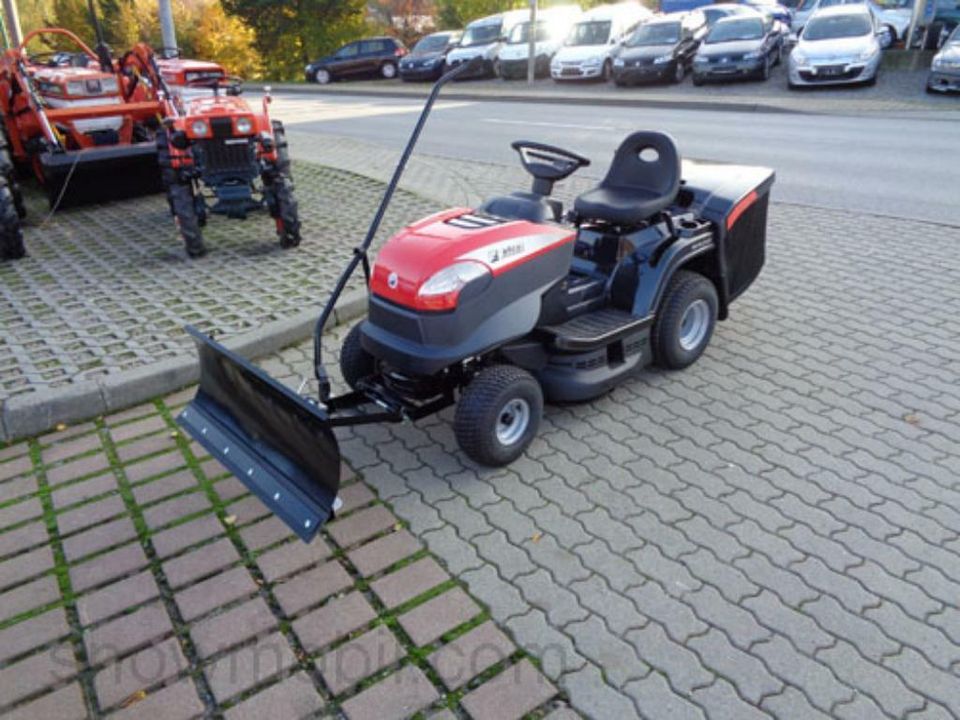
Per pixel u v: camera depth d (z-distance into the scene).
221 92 11.09
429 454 3.90
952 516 3.33
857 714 2.43
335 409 3.75
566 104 17.92
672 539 3.24
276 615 2.89
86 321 5.22
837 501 3.45
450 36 24.84
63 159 7.64
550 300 3.81
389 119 16.05
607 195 4.35
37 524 3.41
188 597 2.98
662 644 2.71
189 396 4.44
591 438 4.00
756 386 4.48
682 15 19.83
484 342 3.49
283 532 3.33
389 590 2.99
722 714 2.44
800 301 5.66
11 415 4.01
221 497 3.57
